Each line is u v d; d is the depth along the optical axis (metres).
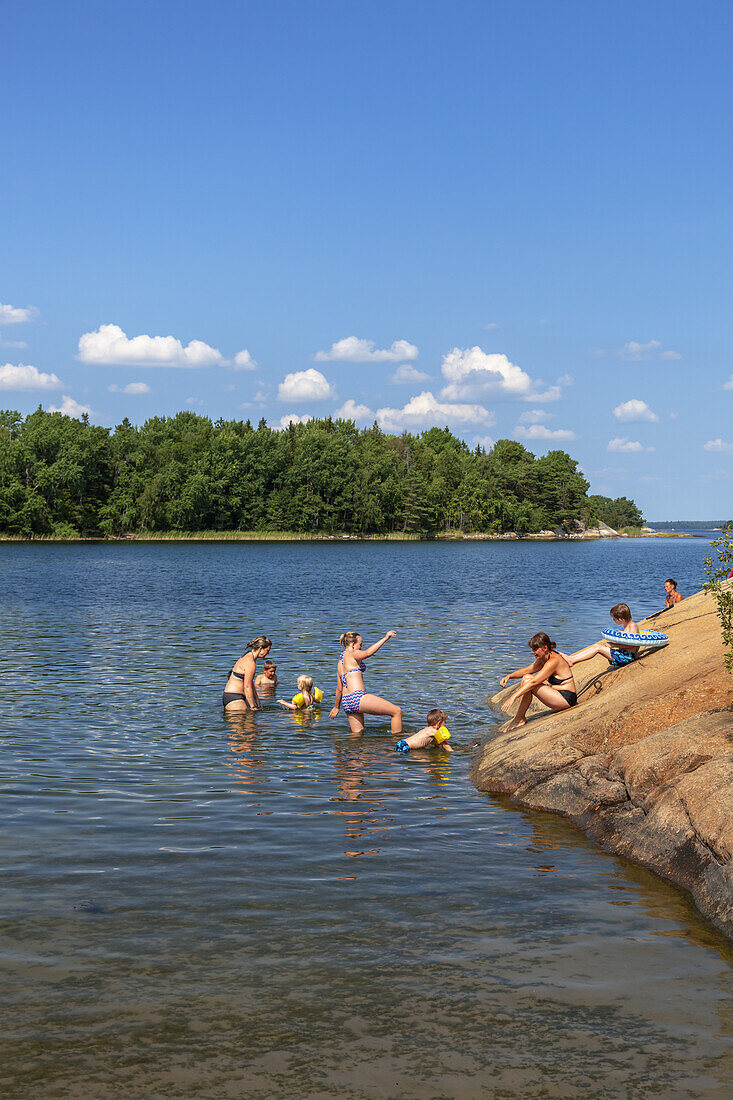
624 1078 5.10
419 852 8.91
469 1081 5.04
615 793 10.00
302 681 16.58
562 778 10.66
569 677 14.04
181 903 7.47
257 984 6.10
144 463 151.88
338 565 78.19
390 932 6.98
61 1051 5.27
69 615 33.34
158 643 25.14
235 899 7.57
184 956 6.49
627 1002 5.96
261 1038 5.44
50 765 12.08
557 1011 5.83
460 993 6.04
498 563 88.44
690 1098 4.92
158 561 81.88
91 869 8.24
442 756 13.04
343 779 11.70
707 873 7.89
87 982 6.09
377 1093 4.91
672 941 6.93
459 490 188.25
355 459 168.38
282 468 164.88
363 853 8.84
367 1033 5.52
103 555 94.25
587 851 9.06
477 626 30.27
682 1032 5.60
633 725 11.24
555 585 54.25
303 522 159.38
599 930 7.11
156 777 11.59
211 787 11.16
